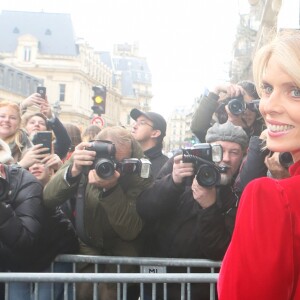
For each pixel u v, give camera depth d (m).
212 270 2.95
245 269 1.20
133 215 3.04
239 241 1.23
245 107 3.52
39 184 3.04
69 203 3.50
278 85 1.30
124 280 2.60
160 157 4.71
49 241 3.07
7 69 65.94
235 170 3.16
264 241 1.20
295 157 1.34
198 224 2.84
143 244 3.27
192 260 2.99
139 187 3.12
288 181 1.26
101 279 2.59
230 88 3.73
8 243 2.84
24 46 86.31
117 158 3.16
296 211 1.22
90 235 3.19
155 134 4.66
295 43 1.28
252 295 1.18
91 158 2.86
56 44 87.44
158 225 3.13
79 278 2.58
